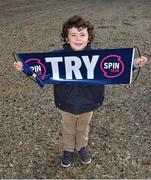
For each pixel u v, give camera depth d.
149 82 2.67
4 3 6.15
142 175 1.64
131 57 1.49
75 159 1.76
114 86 2.62
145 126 2.06
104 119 2.14
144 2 6.07
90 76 1.53
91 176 1.64
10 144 1.89
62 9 5.62
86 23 1.45
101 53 1.48
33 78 1.58
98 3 6.12
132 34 4.01
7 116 2.19
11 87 2.64
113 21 4.69
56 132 2.00
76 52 1.49
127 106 2.30
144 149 1.84
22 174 1.66
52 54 1.50
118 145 1.88
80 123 1.61
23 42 3.79
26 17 5.06
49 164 1.73
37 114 2.21
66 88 1.53
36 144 1.89
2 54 3.40
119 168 1.70
